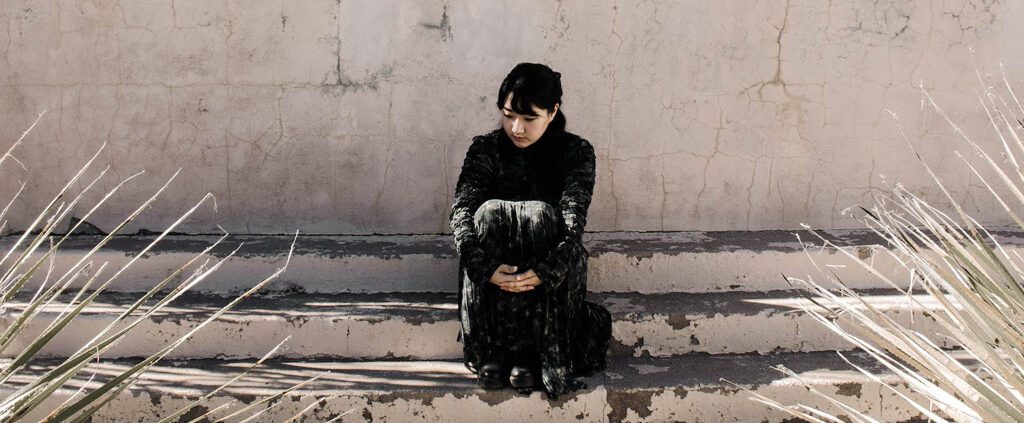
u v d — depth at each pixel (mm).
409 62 3801
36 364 2994
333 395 2770
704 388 2830
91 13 3748
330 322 3117
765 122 3869
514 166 3008
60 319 1708
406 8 3773
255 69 3795
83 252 3451
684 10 3795
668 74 3828
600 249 3521
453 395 2795
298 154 3846
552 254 2701
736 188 3904
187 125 3820
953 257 1875
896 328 1873
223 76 3797
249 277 3471
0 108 3791
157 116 3812
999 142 3881
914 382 1805
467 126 3844
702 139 3871
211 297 3373
